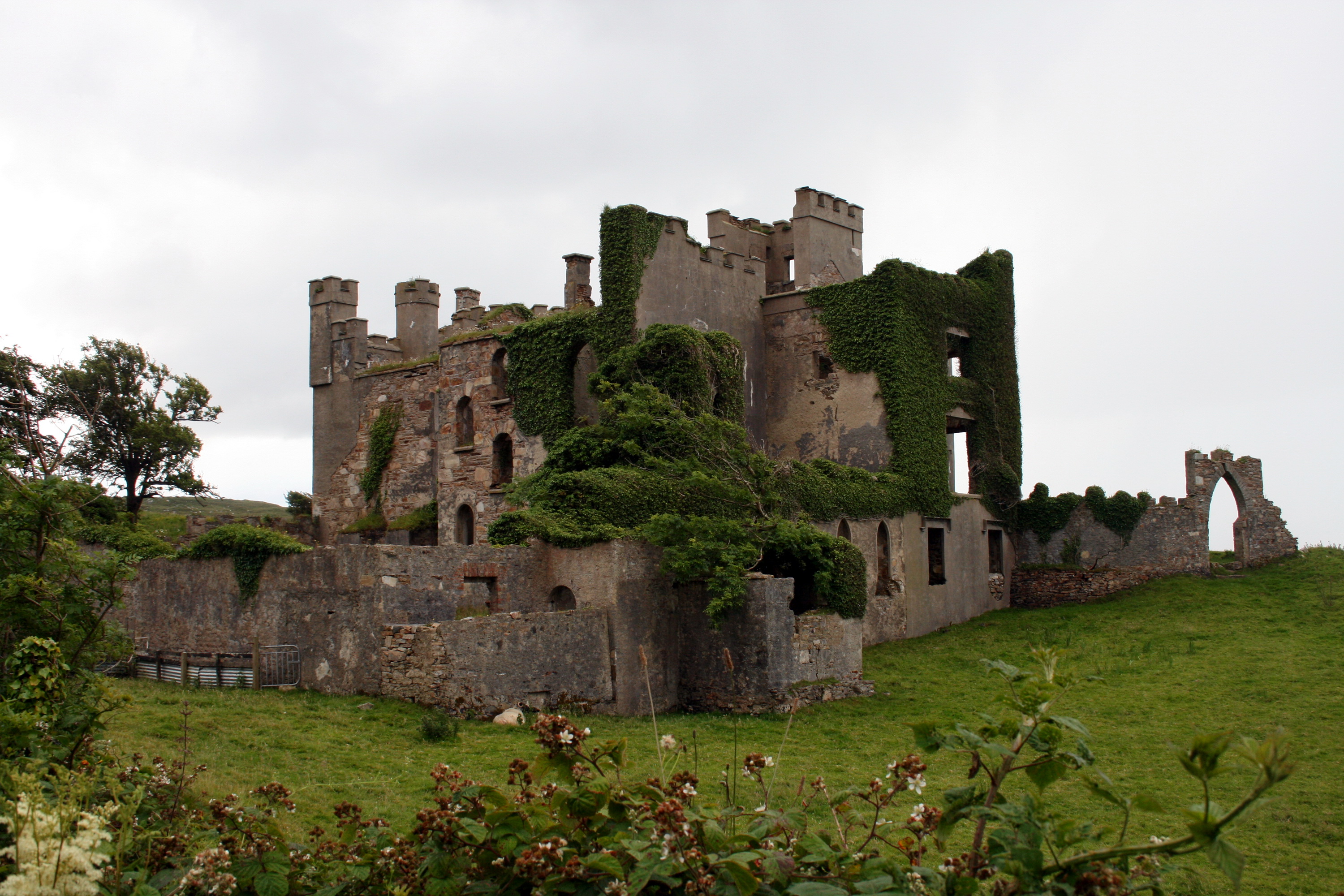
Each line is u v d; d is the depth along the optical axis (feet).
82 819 23.48
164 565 88.94
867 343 125.08
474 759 56.03
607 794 25.02
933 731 25.02
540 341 116.16
